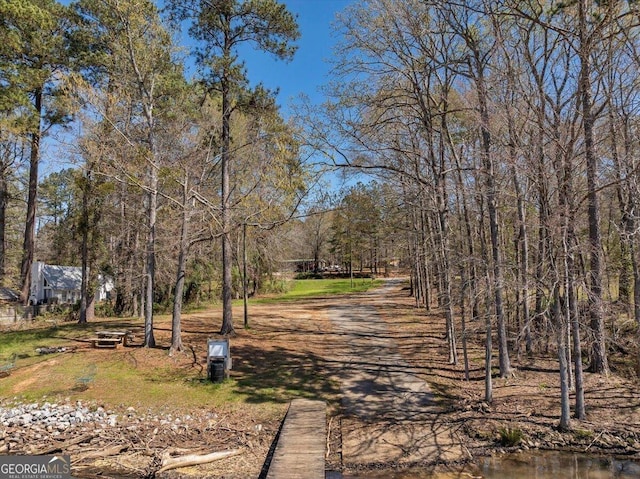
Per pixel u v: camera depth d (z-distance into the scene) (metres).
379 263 61.56
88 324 20.75
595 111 11.25
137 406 11.05
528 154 9.20
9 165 24.88
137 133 15.12
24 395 11.61
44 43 19.41
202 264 26.78
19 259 33.09
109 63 15.87
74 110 13.91
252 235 21.92
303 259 57.59
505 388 11.82
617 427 9.29
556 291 9.25
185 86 15.84
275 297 36.78
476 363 14.33
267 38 16.69
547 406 10.48
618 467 8.05
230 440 9.37
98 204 21.22
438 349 16.22
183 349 15.01
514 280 10.55
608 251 14.07
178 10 16.03
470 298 12.30
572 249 8.50
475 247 14.09
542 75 10.30
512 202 12.85
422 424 9.96
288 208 17.19
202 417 10.51
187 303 29.28
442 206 13.44
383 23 13.18
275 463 8.10
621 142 11.56
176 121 15.51
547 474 7.86
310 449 8.66
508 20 11.16
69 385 12.13
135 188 15.27
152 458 8.66
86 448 9.08
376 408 10.86
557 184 8.95
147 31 14.98
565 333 10.62
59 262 34.91
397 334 18.97
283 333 18.92
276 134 15.30
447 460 8.44
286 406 11.02
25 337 17.61
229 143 16.97
